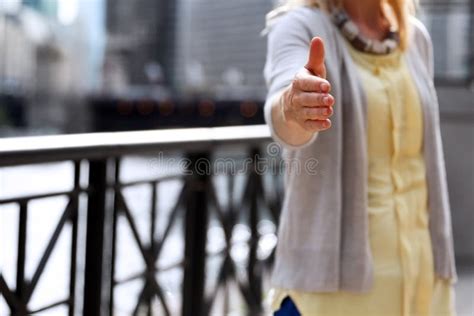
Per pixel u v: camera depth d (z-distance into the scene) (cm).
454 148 588
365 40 190
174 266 342
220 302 388
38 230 683
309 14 188
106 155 267
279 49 182
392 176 189
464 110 584
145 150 293
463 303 463
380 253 185
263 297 436
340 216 180
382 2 202
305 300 183
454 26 592
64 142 249
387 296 185
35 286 245
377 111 187
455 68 592
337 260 179
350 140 182
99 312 276
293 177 184
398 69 196
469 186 585
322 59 154
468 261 581
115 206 290
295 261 183
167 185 480
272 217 433
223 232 379
